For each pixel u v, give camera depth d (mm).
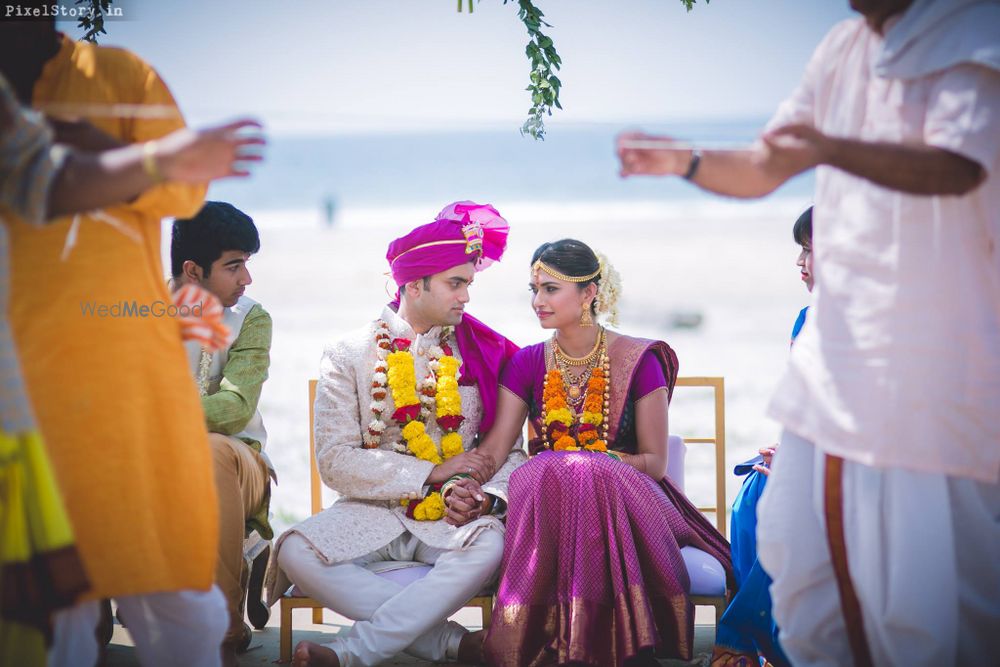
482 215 3873
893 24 2385
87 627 2438
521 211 32875
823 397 2463
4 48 2346
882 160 2197
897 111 2363
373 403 3699
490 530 3469
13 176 2025
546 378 3801
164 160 2025
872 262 2391
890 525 2395
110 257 2379
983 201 2336
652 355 3824
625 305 14664
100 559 2348
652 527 3314
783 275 17562
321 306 15289
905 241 2350
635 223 26688
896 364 2352
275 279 18375
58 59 2463
